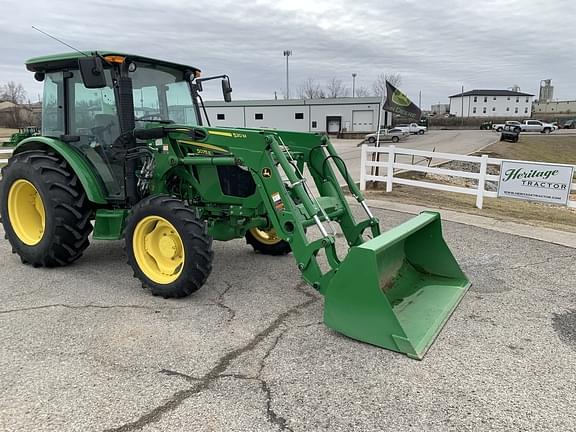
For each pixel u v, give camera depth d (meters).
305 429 2.53
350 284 3.42
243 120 49.69
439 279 4.57
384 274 4.13
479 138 42.00
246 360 3.24
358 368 3.13
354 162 19.33
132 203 4.80
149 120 4.99
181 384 2.95
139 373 3.07
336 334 3.62
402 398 2.81
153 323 3.82
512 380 3.01
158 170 4.63
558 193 8.09
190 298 4.36
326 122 48.44
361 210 8.57
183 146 4.59
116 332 3.65
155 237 4.44
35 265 5.23
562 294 4.47
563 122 77.06
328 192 4.69
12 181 5.18
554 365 3.19
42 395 2.83
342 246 6.11
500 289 4.59
